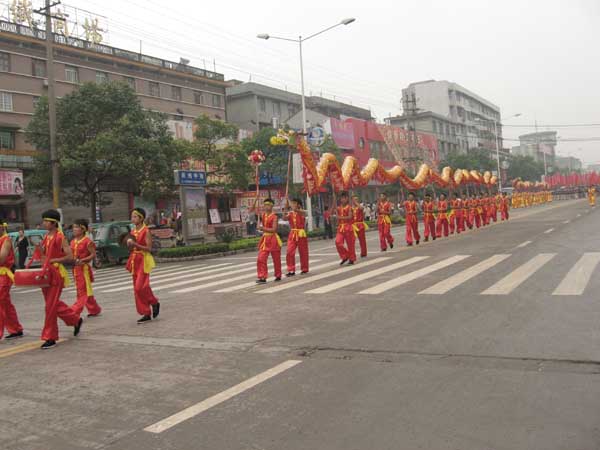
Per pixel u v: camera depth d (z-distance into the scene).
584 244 12.96
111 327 7.45
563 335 5.27
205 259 19.34
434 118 71.19
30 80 30.33
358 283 9.66
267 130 34.25
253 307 8.09
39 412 4.14
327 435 3.37
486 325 5.88
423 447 3.13
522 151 135.75
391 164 54.03
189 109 40.69
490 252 12.96
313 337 5.89
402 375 4.42
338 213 13.01
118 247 20.31
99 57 34.19
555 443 3.08
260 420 3.68
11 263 7.26
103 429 3.72
